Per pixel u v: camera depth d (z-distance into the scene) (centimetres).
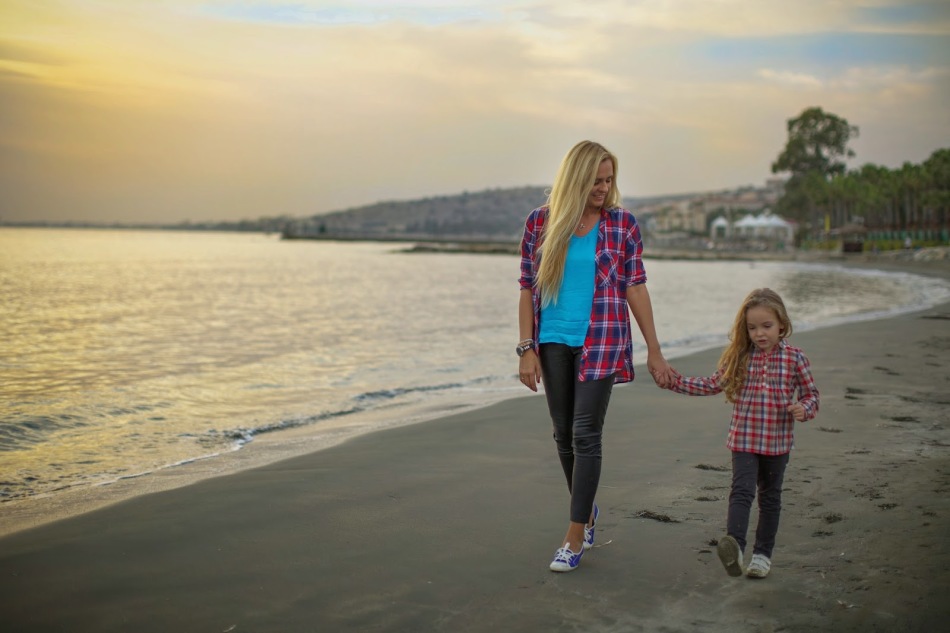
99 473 584
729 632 289
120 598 326
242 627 299
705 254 9588
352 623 302
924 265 5544
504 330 1795
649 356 363
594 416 355
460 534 404
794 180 10475
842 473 495
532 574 349
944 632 280
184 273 5222
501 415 738
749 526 400
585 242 363
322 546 387
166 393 960
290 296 3136
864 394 796
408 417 786
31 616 309
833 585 324
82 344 1523
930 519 397
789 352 342
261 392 968
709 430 648
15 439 700
